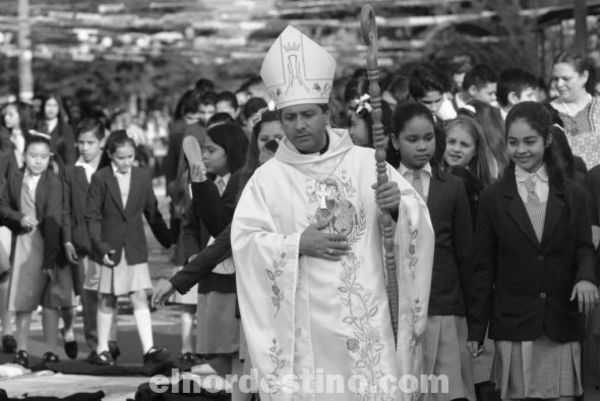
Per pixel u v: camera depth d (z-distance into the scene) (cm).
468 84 1453
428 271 831
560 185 930
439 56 2880
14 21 3634
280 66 828
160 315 1870
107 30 3769
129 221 1449
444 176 1008
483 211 946
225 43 3903
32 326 1794
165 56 4341
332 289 814
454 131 1138
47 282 1462
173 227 1485
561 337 924
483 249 945
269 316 818
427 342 982
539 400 941
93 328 1497
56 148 1802
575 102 1288
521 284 929
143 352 1453
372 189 828
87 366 1416
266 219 825
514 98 1360
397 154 1033
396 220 820
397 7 3195
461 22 2834
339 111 1316
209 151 1162
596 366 983
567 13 2377
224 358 1187
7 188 1472
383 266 827
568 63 1277
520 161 931
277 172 834
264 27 3494
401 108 1003
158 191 4597
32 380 1362
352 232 823
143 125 5434
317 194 825
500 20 2780
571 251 929
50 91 5391
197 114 1739
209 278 1152
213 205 1045
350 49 3788
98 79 5503
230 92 1739
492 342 1057
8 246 1564
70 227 1462
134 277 1446
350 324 814
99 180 1448
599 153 1239
